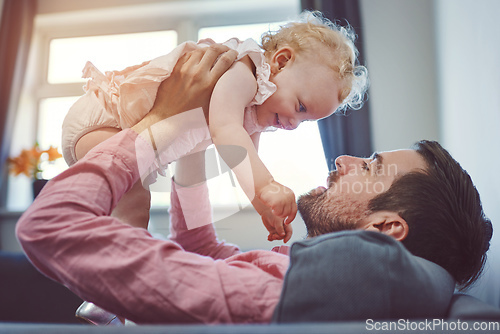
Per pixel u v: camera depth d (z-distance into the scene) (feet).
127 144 2.24
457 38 7.20
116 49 11.34
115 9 10.84
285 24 4.11
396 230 2.29
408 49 9.57
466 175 2.45
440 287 1.81
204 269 1.73
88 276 1.67
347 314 1.54
